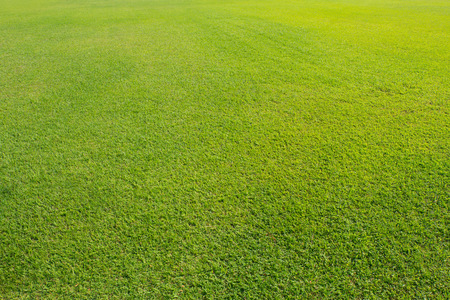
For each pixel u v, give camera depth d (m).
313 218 2.71
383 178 3.11
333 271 2.30
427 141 3.65
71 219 2.78
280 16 10.54
